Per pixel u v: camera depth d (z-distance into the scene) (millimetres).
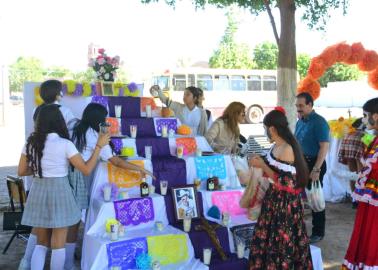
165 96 5707
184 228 3826
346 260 3426
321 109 18734
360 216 3348
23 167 3275
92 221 3918
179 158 4480
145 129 4859
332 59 6418
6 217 4359
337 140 7000
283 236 3117
